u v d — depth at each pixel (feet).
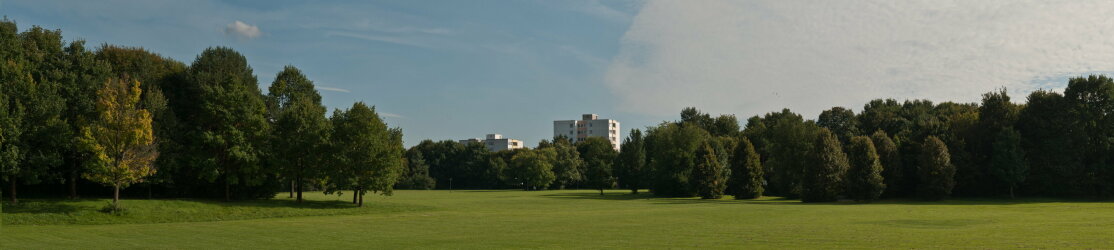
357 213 172.55
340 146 189.88
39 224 132.46
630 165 382.01
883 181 255.50
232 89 195.31
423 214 160.35
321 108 222.07
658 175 336.29
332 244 85.81
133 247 84.38
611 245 78.69
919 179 256.52
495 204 227.20
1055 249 66.69
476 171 613.11
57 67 173.06
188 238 96.07
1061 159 242.58
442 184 618.85
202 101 195.42
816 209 162.71
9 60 154.61
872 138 269.85
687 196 322.14
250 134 194.90
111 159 146.92
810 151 251.19
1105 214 129.49
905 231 92.07
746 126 504.84
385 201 254.27
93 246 86.02
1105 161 241.76
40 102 157.07
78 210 149.48
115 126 149.07
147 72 199.41
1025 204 194.18
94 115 167.84
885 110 411.54
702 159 297.94
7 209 145.18
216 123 195.42
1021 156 245.45
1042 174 247.50
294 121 199.00
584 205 216.54
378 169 194.49
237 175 200.95
